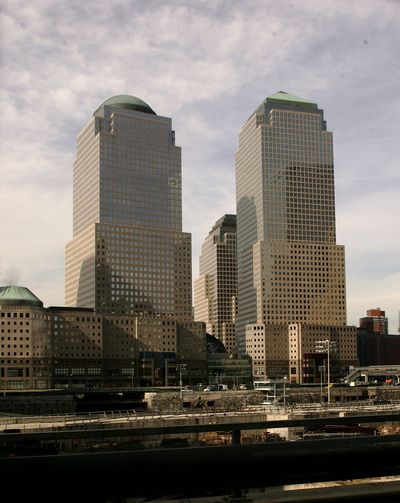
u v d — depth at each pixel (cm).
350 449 1470
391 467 1491
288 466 1422
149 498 1333
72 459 1273
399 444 1502
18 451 3278
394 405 14050
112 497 1302
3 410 19150
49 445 8988
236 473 1377
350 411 11875
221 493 1492
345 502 1577
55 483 1256
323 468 1438
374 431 9000
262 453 1404
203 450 1368
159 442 9088
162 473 1328
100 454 1296
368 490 1603
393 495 1603
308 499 1558
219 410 13175
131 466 1308
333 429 9062
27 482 1240
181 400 19425
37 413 19562
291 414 11381
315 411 11962
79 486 1273
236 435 1781
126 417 11519
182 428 1773
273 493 1593
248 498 1540
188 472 1348
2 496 1228
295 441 1435
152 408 19925
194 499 1502
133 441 9125
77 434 1716
